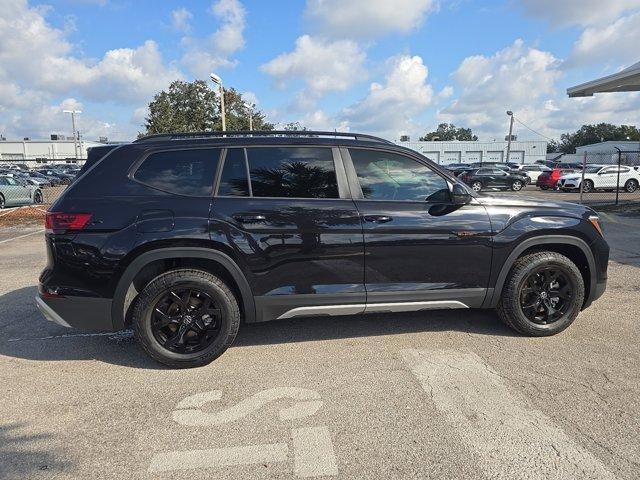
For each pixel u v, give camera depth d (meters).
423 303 3.97
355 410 3.05
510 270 4.12
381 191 3.91
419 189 3.97
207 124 46.34
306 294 3.78
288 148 3.83
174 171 3.72
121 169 3.68
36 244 10.27
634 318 4.69
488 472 2.44
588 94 18.09
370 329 4.48
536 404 3.09
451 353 3.91
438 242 3.90
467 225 3.94
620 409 3.01
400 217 3.84
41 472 2.47
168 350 3.67
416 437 2.75
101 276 3.53
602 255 4.29
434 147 68.25
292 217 3.69
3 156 76.62
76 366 3.78
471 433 2.78
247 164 3.76
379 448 2.65
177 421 2.95
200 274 3.65
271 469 2.49
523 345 4.05
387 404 3.12
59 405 3.16
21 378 3.57
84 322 3.61
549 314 4.21
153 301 3.60
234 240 3.61
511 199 4.16
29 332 4.56
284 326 4.59
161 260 3.79
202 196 3.66
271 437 2.77
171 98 45.34
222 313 3.68
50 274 3.58
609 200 18.50
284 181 3.78
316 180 3.82
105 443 2.73
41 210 17.17
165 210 3.57
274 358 3.87
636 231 10.34
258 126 57.41
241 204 3.66
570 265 4.14
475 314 4.87
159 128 43.25
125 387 3.41
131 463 2.55
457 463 2.51
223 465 2.53
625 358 3.77
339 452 2.62
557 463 2.50
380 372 3.58
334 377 3.51
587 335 4.27
